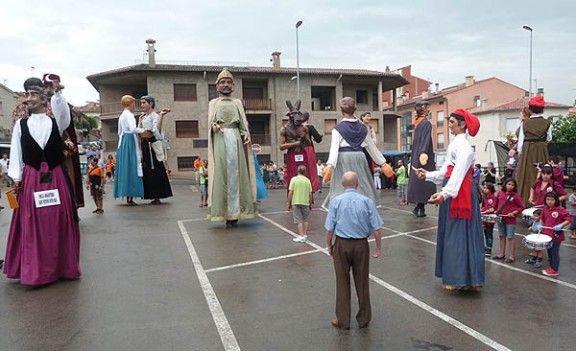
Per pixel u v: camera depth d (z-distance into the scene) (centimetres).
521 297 574
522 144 1034
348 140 614
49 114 643
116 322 486
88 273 661
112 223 1055
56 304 539
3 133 4706
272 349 428
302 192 877
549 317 508
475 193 583
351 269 520
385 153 3158
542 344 440
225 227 1023
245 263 718
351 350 427
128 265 702
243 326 478
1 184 2188
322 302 548
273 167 3086
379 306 540
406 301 557
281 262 726
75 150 788
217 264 712
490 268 718
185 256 759
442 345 438
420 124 1154
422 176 616
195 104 3925
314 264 714
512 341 447
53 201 612
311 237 919
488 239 802
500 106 5059
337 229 476
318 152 4191
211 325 479
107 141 4091
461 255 575
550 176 855
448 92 5766
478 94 5722
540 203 861
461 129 586
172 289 591
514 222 755
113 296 565
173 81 3881
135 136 1376
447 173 599
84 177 2706
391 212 1357
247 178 1041
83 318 497
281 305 538
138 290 587
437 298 568
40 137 609
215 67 3981
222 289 593
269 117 4197
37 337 451
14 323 485
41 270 598
